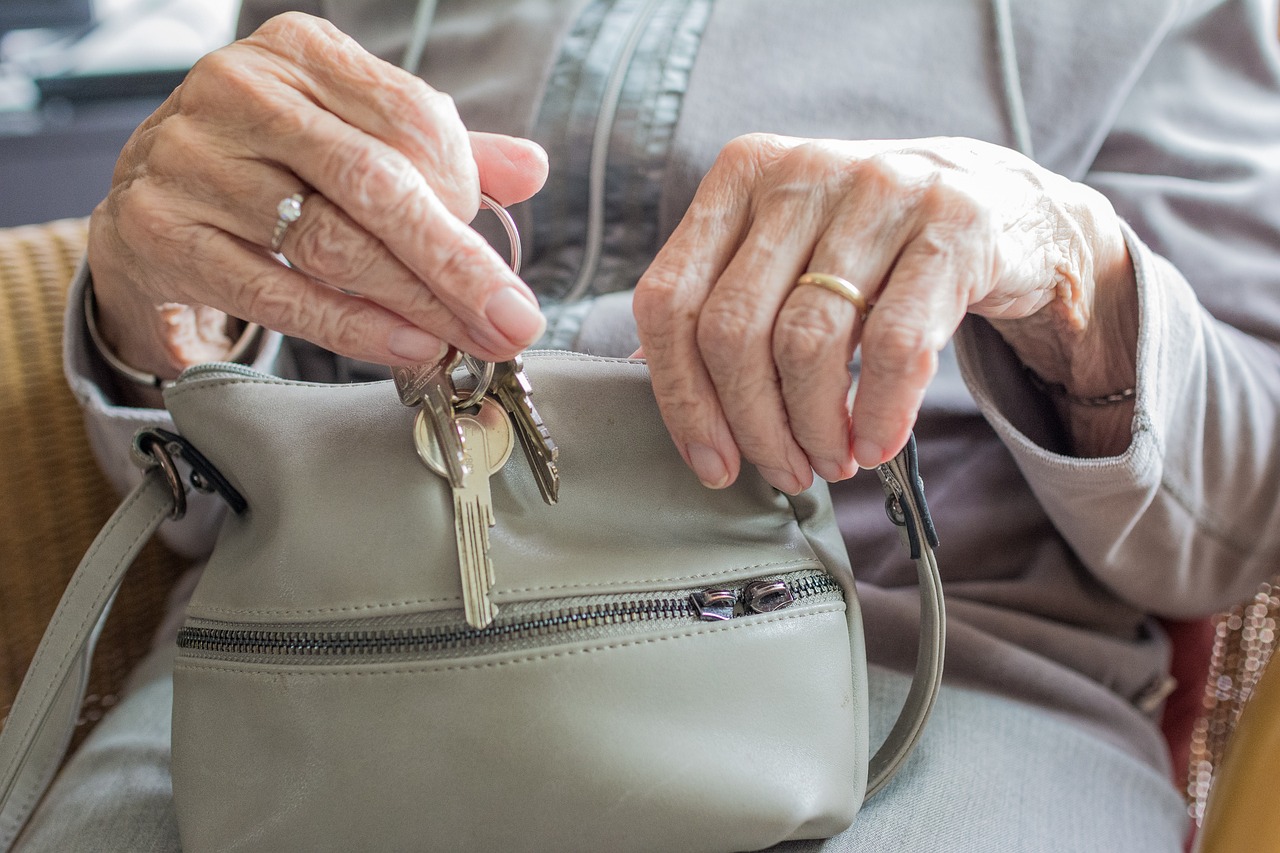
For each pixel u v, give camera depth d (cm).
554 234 63
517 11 65
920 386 33
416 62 67
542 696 36
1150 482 46
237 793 38
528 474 40
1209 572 55
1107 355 49
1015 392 52
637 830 36
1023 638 56
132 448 44
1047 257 41
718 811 36
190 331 56
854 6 62
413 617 37
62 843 44
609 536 40
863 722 41
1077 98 60
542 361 42
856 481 58
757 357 35
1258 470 52
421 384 39
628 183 61
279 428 41
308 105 34
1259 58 63
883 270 35
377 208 32
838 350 34
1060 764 48
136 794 46
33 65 120
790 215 36
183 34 130
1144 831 45
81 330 56
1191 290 51
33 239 66
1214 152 60
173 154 36
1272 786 40
